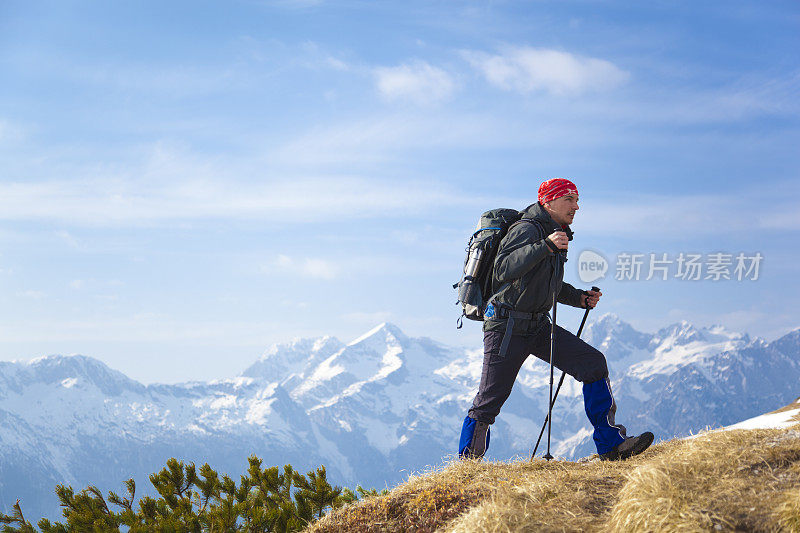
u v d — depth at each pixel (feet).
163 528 24.40
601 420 26.84
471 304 28.02
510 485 22.61
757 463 19.74
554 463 25.91
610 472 22.80
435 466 27.02
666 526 17.69
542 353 28.30
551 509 20.18
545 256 26.09
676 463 20.31
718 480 19.24
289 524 25.67
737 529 17.12
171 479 28.14
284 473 28.89
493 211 28.81
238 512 25.44
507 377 27.61
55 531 26.48
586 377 27.14
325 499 26.63
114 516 26.45
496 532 19.39
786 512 16.85
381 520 23.13
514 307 27.35
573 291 29.68
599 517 19.61
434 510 22.59
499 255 27.22
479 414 27.86
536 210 27.91
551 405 27.99
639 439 25.70
